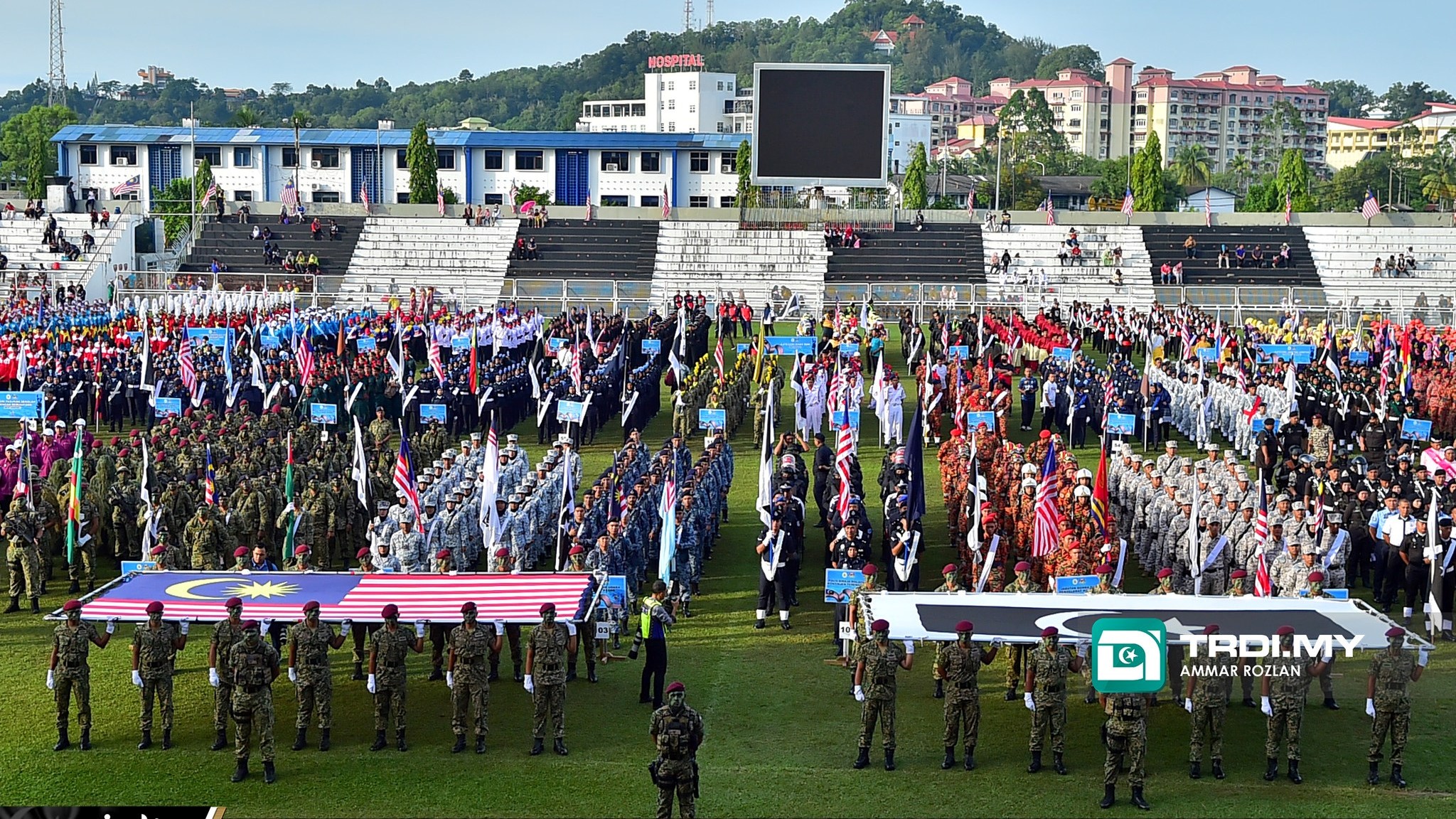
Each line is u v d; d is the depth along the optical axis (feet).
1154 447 189.78
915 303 323.78
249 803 82.84
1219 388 192.24
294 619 93.45
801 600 124.88
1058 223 383.24
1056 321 270.46
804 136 308.81
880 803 83.66
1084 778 87.56
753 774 87.66
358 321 243.81
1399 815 82.12
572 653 100.53
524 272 365.40
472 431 195.31
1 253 351.87
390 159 518.37
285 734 94.48
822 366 189.16
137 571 106.01
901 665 89.56
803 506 131.85
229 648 91.04
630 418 195.62
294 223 386.93
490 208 394.93
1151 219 386.93
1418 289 353.72
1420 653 86.22
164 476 136.26
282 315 246.68
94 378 195.31
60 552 134.21
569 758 90.17
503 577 103.19
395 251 374.63
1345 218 380.37
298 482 139.64
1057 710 87.86
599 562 109.91
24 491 125.49
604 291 344.69
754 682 104.37
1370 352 231.91
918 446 125.18
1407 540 117.29
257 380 187.83
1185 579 122.52
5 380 190.60
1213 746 87.86
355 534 134.82
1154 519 130.31
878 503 160.35
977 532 117.80
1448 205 641.40
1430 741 93.09
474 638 90.68
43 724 95.25
